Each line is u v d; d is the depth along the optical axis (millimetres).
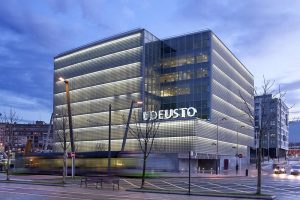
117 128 106312
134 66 105000
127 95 105375
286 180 49250
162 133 96438
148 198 24969
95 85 116000
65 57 128625
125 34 108812
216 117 101562
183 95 102250
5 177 54750
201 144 93500
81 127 118250
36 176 58500
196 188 35375
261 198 25578
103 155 60594
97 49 117188
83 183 40062
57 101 129625
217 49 105562
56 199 23906
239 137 120562
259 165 28109
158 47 108062
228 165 106375
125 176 57562
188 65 103000
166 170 62781
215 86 102188
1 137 143625
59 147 110562
